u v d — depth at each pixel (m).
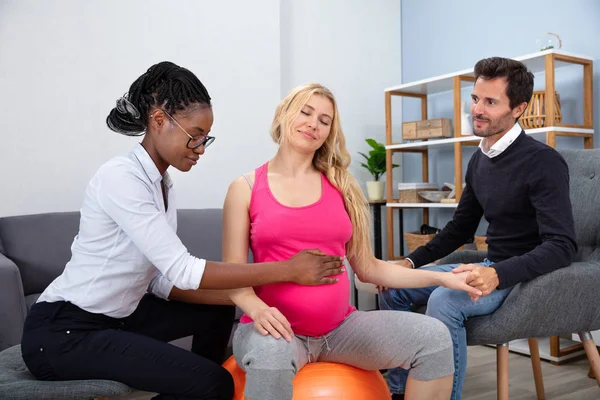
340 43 3.81
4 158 2.61
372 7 3.96
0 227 2.44
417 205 3.38
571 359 2.63
